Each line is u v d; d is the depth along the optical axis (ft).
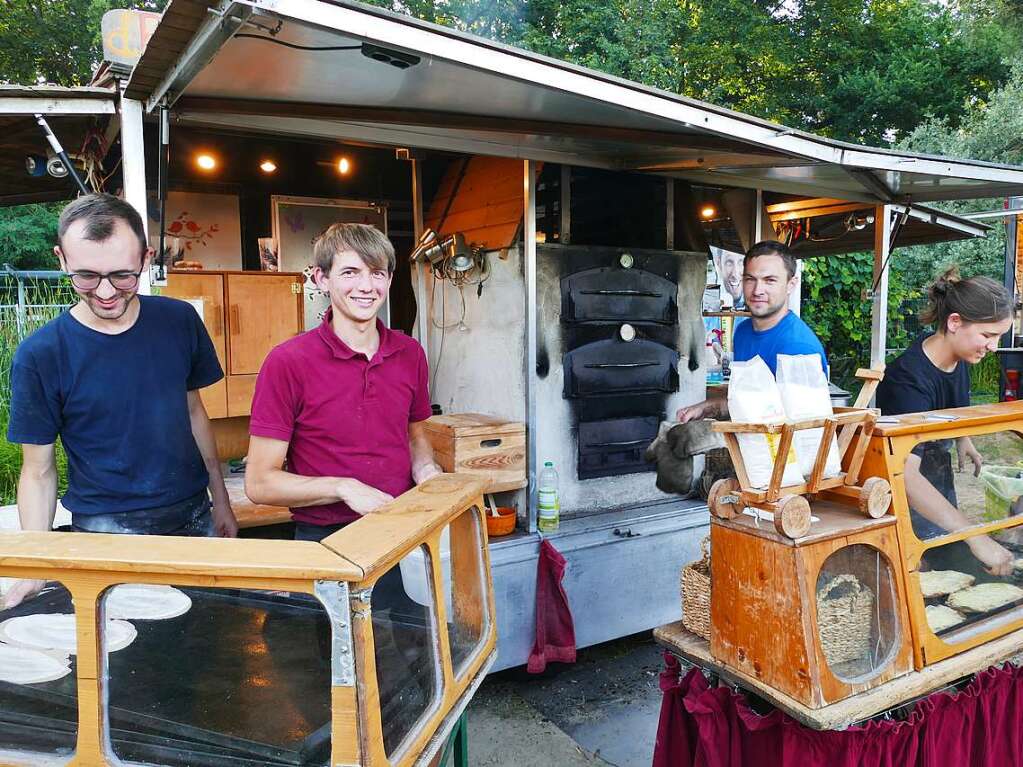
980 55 59.67
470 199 12.89
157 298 6.70
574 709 10.61
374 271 5.92
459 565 4.94
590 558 11.38
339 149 15.06
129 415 6.31
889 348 33.65
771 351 9.11
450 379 13.65
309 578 3.34
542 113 9.20
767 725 5.69
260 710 3.82
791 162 10.57
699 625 6.50
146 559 3.49
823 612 5.37
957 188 13.07
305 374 5.97
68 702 3.85
